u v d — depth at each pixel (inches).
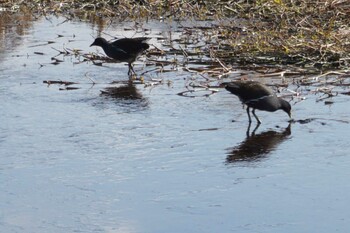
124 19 978.7
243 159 509.4
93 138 549.0
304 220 420.8
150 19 970.1
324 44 752.3
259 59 747.4
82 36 890.7
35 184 469.7
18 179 477.1
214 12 975.0
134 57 720.3
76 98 647.1
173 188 463.5
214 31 863.7
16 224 417.7
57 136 553.6
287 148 528.4
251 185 466.9
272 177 479.2
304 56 740.0
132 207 438.0
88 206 439.8
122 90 671.1
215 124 579.5
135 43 718.5
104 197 451.5
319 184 468.1
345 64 717.3
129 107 621.3
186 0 993.5
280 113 605.9
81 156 515.5
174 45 823.7
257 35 816.3
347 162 502.3
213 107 620.1
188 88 671.1
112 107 621.3
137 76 717.3
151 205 440.5
